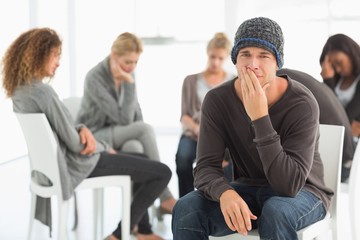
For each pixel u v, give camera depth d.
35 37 2.83
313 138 1.95
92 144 2.92
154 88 8.12
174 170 5.77
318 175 2.07
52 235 3.72
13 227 3.90
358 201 4.26
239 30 1.96
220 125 2.06
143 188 3.22
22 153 6.75
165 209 3.85
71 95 8.05
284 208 1.80
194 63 7.95
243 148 2.05
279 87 2.00
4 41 6.15
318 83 2.82
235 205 1.81
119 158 3.08
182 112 3.91
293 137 1.94
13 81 2.84
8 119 6.36
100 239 3.59
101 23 7.93
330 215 2.26
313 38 7.41
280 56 1.94
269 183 1.98
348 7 7.25
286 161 1.85
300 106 1.96
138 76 8.09
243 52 1.93
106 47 7.95
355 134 3.44
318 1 7.32
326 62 3.51
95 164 2.98
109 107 3.56
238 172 2.17
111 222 4.03
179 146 3.80
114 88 3.60
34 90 2.79
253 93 1.86
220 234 1.98
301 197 1.92
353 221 2.91
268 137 1.85
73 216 4.16
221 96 2.04
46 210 3.20
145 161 3.15
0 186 5.20
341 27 7.30
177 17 7.83
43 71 2.83
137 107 3.78
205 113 2.07
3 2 6.12
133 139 3.65
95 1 7.90
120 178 3.07
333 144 2.30
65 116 2.82
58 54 2.90
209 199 1.95
